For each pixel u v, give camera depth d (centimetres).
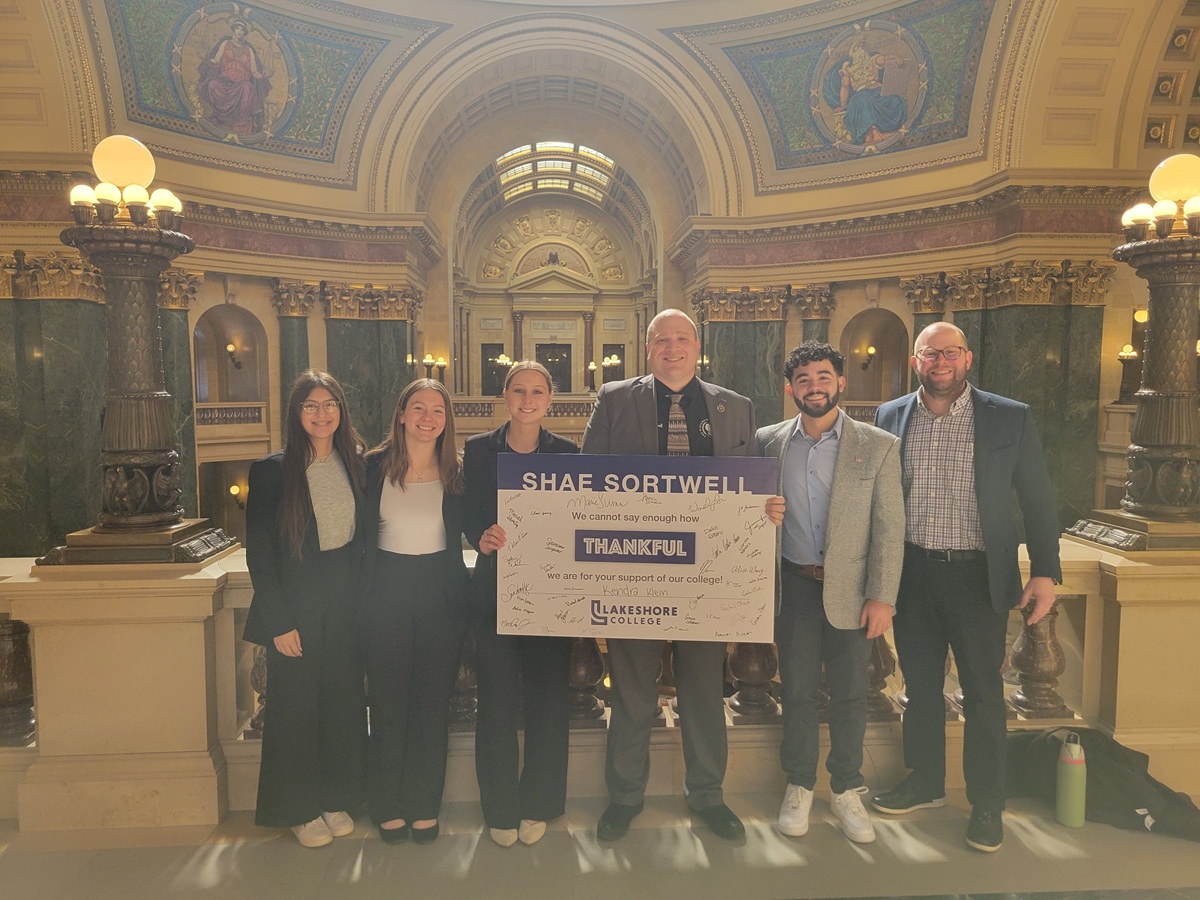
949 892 293
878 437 319
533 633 314
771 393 1825
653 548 310
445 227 2203
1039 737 359
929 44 1507
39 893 296
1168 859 311
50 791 339
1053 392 1427
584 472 309
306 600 313
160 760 346
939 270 1580
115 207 349
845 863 312
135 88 1410
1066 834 330
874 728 378
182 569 348
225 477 2042
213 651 356
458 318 3209
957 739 376
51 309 1262
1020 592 319
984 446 322
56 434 1273
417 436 311
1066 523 1433
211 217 1572
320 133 1722
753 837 331
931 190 1588
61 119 1260
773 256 1795
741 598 310
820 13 1598
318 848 323
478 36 1739
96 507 1315
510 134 2212
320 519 315
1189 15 1234
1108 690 377
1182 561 365
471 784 363
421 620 317
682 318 325
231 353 1772
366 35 1670
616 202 3142
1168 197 375
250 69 1564
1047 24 1286
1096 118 1376
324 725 322
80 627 343
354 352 1803
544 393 316
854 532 317
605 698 411
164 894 295
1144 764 351
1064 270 1403
